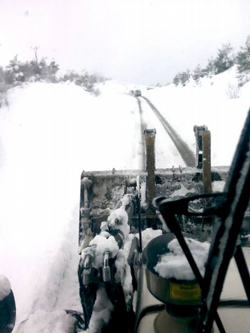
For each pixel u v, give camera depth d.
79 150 12.99
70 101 25.80
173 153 11.38
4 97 24.88
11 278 4.77
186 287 1.38
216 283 1.02
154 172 4.01
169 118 21.08
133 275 2.39
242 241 2.47
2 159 12.51
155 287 1.46
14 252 5.56
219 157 11.07
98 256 1.83
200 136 4.35
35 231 6.34
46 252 5.26
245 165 0.91
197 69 47.09
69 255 5.39
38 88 30.83
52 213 7.17
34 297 4.08
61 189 8.89
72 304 4.07
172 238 1.57
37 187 9.19
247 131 0.92
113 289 1.91
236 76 30.19
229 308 1.67
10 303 1.82
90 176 4.34
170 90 48.16
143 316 1.72
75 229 6.37
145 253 1.56
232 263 2.06
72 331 2.25
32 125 17.92
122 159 11.31
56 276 4.59
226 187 0.97
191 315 1.48
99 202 4.22
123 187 4.28
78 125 18.14
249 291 1.01
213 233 1.03
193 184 4.21
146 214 3.93
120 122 19.25
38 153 12.97
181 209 1.03
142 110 25.72
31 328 2.23
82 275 1.99
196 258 1.40
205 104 24.77
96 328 1.84
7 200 8.42
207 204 3.98
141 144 13.33
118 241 2.17
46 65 42.25
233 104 21.06
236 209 0.94
